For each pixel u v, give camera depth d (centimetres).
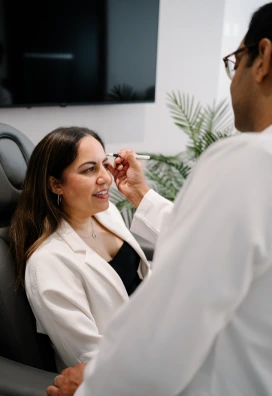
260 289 48
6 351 104
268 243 43
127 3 200
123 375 50
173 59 235
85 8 189
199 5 231
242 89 53
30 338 106
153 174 242
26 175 109
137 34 209
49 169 105
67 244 104
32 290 98
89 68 200
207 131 229
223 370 53
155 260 50
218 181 44
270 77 49
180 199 50
